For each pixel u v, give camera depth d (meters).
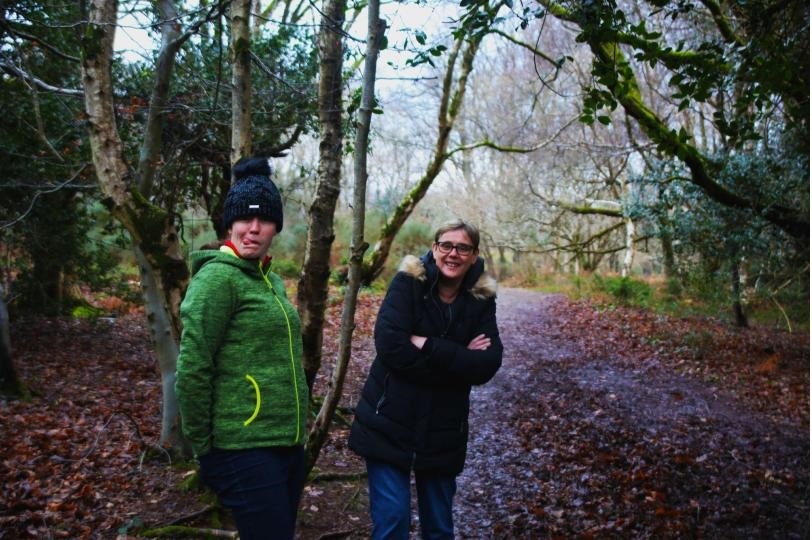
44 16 6.08
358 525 3.68
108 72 2.98
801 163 8.43
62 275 10.57
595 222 24.02
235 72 3.16
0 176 7.15
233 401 2.05
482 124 20.77
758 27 4.86
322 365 8.34
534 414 6.87
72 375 7.37
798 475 5.45
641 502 4.54
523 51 18.89
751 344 11.78
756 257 9.66
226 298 2.05
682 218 10.20
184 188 6.36
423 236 20.14
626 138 17.00
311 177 10.32
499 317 15.30
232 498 2.05
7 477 4.03
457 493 4.54
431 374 2.53
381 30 2.58
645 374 9.42
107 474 4.11
